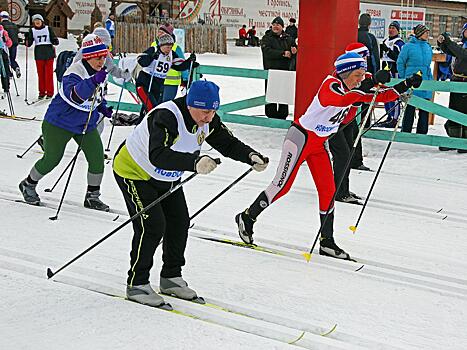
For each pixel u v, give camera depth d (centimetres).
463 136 912
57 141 568
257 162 354
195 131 350
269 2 3198
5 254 464
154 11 2706
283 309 381
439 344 341
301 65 836
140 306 372
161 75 882
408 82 476
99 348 321
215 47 2548
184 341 330
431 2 3200
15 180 686
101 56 552
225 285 416
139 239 371
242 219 490
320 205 474
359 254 490
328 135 468
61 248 477
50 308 367
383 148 926
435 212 616
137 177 364
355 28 831
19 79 1570
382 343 338
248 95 1420
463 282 438
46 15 2342
